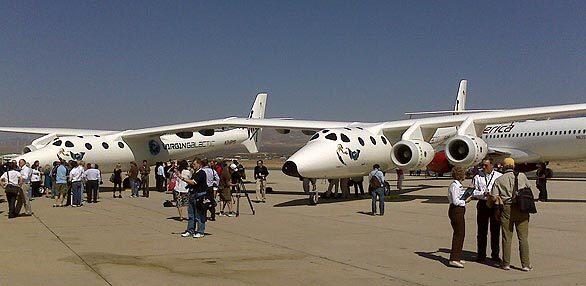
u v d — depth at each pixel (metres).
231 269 9.49
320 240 12.77
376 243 12.33
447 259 10.46
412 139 22.70
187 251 11.29
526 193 9.23
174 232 14.13
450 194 9.80
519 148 40.12
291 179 46.41
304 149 20.78
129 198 25.84
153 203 23.03
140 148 31.45
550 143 38.47
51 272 9.20
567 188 33.09
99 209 20.44
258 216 17.91
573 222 16.33
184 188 16.69
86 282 8.47
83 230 14.55
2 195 27.25
